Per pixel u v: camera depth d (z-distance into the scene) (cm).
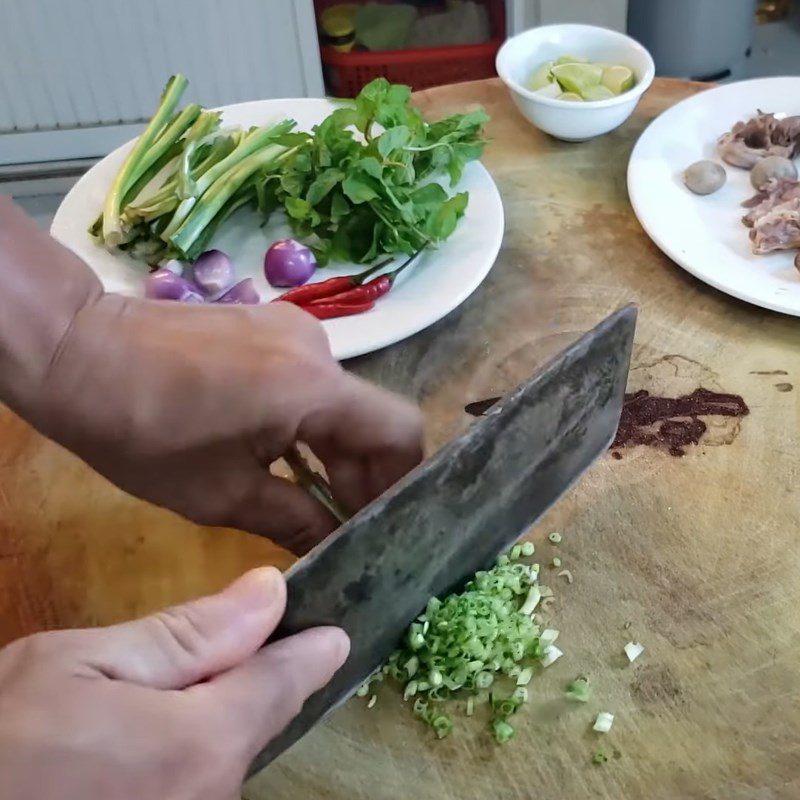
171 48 106
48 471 48
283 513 43
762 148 62
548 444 41
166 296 56
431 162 61
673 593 42
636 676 40
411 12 115
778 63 120
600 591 42
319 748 38
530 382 38
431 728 39
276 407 41
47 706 26
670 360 52
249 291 57
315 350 42
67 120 113
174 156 66
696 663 40
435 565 39
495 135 68
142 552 45
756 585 42
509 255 59
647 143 64
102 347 40
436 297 54
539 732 38
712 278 54
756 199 59
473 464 37
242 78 109
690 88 70
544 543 44
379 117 59
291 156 62
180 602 43
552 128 65
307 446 47
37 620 43
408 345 54
